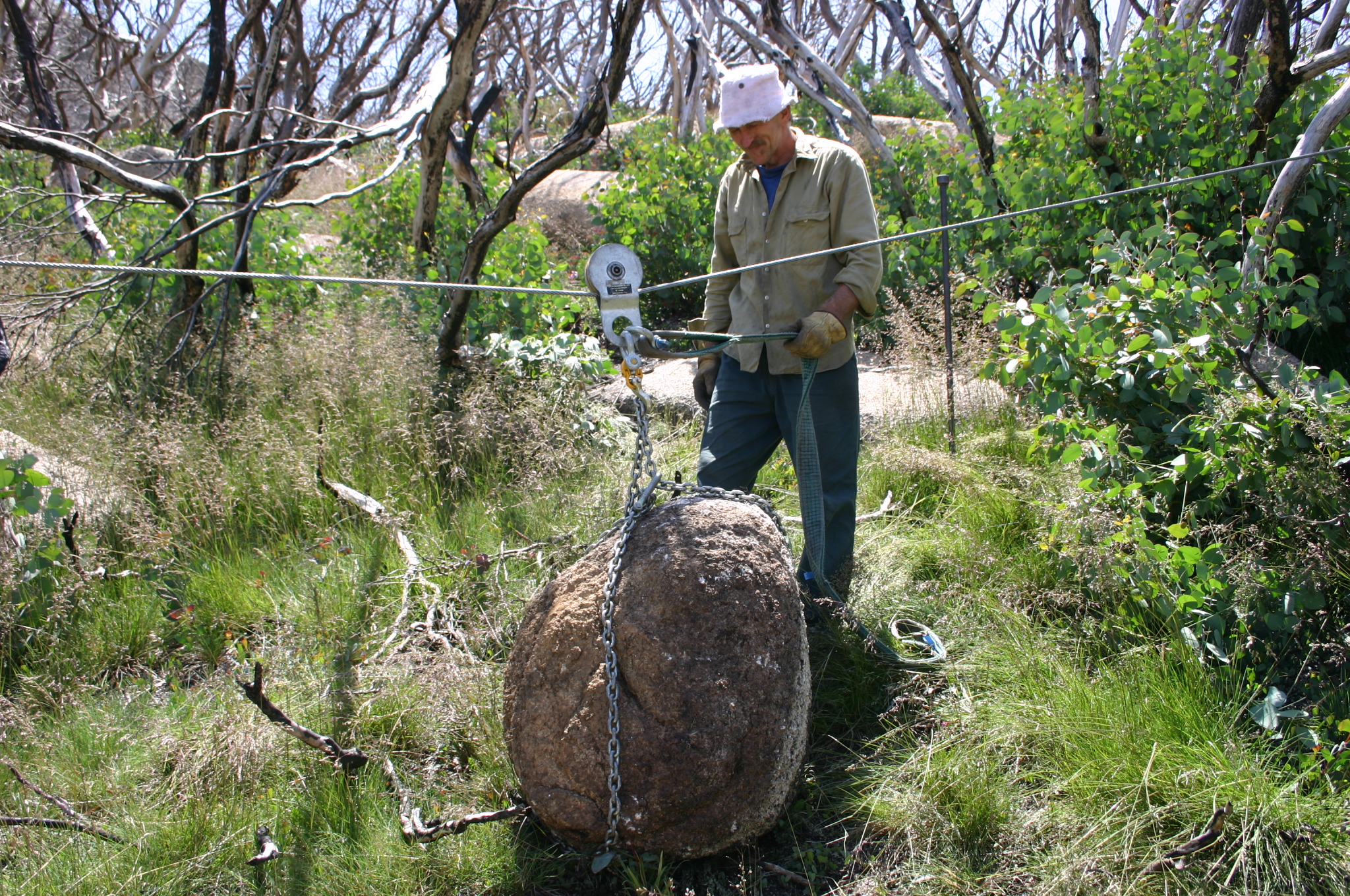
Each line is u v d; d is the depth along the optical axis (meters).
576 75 16.98
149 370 5.27
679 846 2.32
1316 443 3.05
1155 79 6.06
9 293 5.79
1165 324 3.39
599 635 2.35
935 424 4.91
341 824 2.53
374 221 7.96
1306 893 2.21
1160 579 3.06
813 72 8.19
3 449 4.25
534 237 6.52
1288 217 5.18
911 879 2.38
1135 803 2.43
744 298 3.29
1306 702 2.75
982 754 2.65
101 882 2.32
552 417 4.90
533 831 2.51
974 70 12.67
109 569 3.79
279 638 3.34
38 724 2.98
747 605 2.34
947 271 4.73
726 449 3.34
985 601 3.40
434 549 4.00
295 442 4.69
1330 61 5.16
